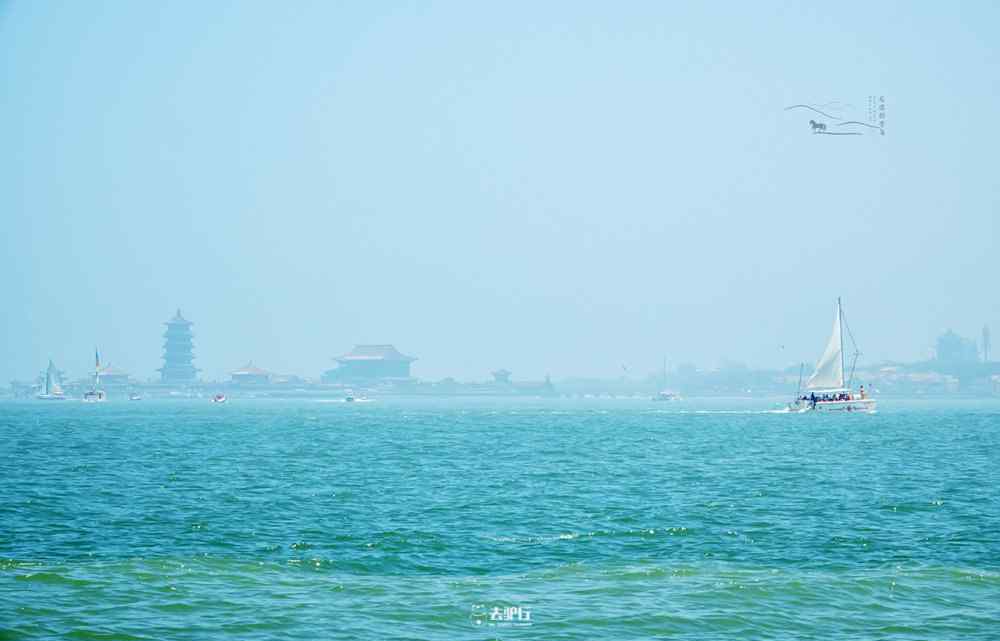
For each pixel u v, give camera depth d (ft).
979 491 586.04
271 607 308.81
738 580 343.26
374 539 425.69
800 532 440.45
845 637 282.56
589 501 549.95
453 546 410.11
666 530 447.42
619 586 336.49
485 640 278.67
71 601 311.68
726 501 546.26
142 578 343.87
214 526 461.37
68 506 529.86
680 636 283.38
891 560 376.89
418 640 278.26
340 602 315.58
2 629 281.33
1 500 555.28
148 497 571.28
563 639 280.10
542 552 397.39
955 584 337.93
